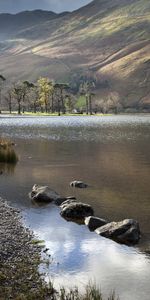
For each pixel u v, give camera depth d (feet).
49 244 58.54
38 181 109.29
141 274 48.78
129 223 63.52
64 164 142.31
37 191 89.30
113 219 73.00
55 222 70.38
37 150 185.88
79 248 57.31
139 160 154.10
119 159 157.17
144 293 43.88
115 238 61.72
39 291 42.73
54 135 276.62
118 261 52.75
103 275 48.16
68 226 68.08
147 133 308.60
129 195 93.04
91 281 46.44
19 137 254.88
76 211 74.33
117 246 58.49
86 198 89.81
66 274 48.11
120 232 62.28
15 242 58.18
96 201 87.04
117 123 472.85
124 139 253.85
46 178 114.11
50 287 43.55
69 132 307.17
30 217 73.26
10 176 116.47
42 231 64.90
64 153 175.83
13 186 101.96
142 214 76.59
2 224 67.51
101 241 60.49
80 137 264.11
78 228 67.05
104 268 50.24
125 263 52.13
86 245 58.65
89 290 42.27
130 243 60.08
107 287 45.09
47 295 42.29
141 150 190.49
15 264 49.90
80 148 197.98
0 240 58.18
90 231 65.51
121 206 82.64
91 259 53.16
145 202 86.38
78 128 354.95
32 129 330.13
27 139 241.96
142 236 63.31
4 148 153.28
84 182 108.68
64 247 57.52
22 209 79.00
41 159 154.40
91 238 61.82
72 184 103.86
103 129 349.41
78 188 100.94
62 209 77.61
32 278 45.98
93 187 102.32
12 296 41.24
